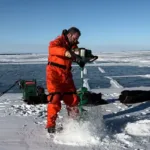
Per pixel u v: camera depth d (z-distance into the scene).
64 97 4.16
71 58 3.97
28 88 6.98
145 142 3.69
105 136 3.88
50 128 4.05
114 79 15.84
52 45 3.97
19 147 3.56
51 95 4.02
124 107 6.23
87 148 3.48
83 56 3.94
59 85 4.05
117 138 3.86
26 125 4.64
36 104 6.69
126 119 4.97
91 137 3.77
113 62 40.12
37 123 4.78
